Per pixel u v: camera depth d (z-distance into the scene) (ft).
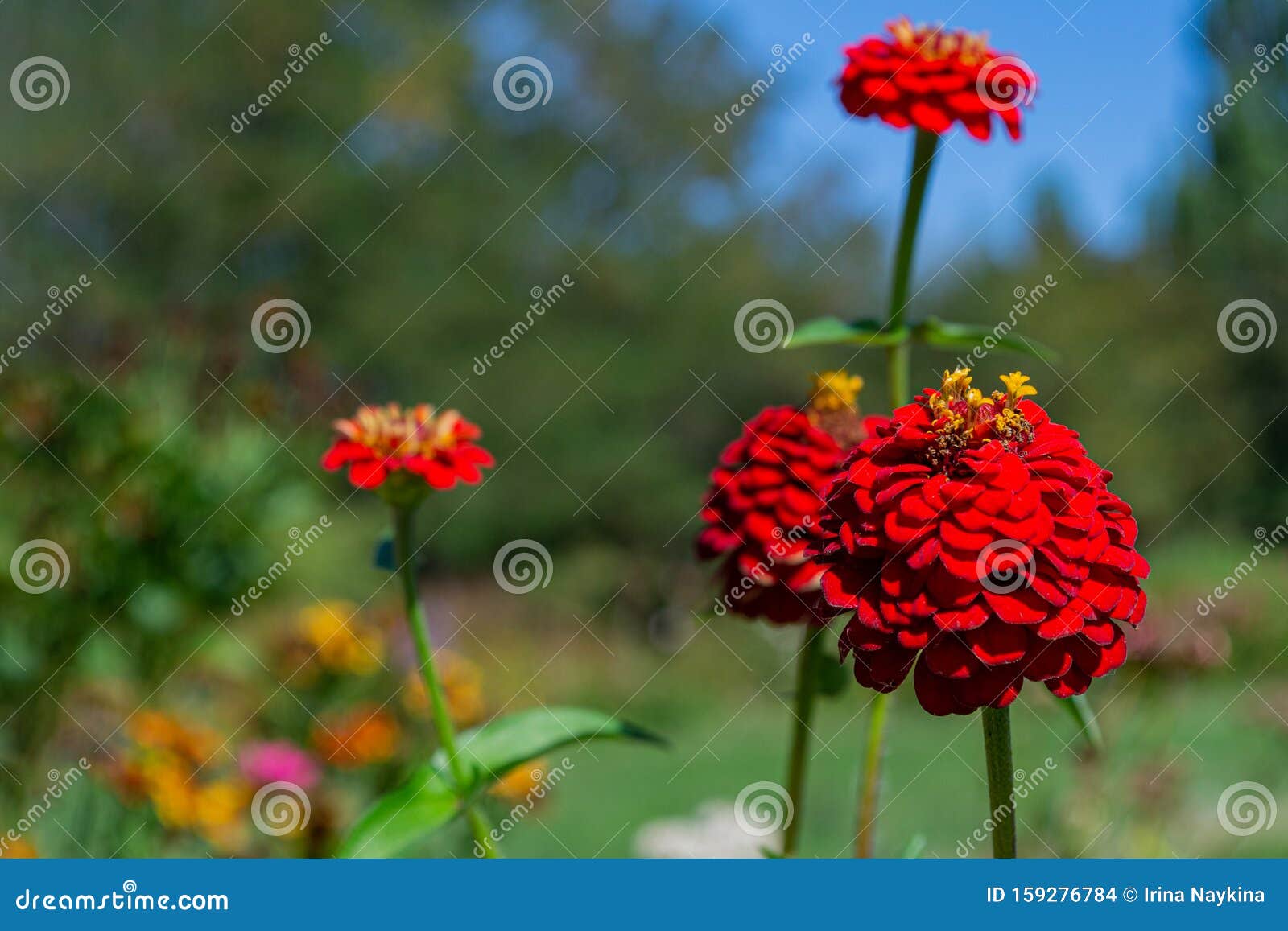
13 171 51.11
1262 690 19.29
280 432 17.37
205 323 18.10
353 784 13.32
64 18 53.98
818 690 7.89
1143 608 5.01
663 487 62.34
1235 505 58.90
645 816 19.88
